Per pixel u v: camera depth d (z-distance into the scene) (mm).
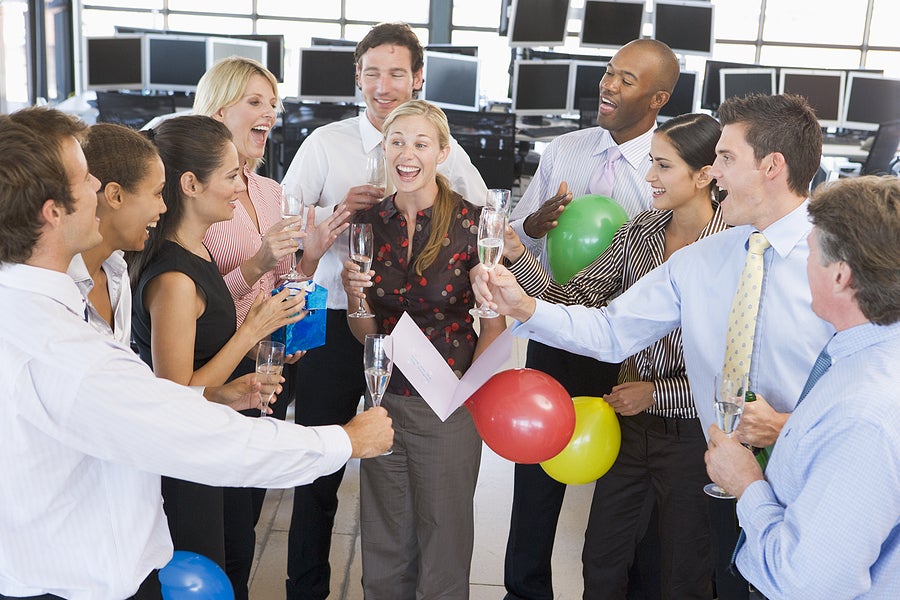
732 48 9688
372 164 2732
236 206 2725
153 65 7711
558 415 2223
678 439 2387
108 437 1460
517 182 7195
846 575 1416
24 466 1446
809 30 9602
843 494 1398
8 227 1408
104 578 1545
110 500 1545
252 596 3045
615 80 2887
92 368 1435
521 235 2971
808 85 7996
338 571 3211
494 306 2223
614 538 2557
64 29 8758
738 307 2020
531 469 2773
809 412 1498
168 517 2164
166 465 1505
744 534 1699
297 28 9539
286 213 2520
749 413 1875
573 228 2730
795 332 1981
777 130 1896
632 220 2635
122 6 9312
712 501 2225
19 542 1472
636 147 2975
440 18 9516
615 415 2469
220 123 2242
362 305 2498
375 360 2082
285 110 6473
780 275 1986
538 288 2553
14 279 1446
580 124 7543
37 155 1410
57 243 1479
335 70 7652
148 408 1470
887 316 1435
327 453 1675
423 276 2445
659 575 2756
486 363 2254
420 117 2387
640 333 2236
